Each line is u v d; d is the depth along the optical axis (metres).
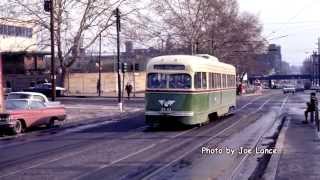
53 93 36.50
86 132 25.89
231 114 37.66
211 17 74.44
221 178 12.61
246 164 14.88
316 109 28.77
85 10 61.09
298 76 183.75
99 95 70.88
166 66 26.20
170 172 13.55
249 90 107.56
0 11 58.53
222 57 78.44
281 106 50.31
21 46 85.12
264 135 23.31
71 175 13.24
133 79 81.00
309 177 12.62
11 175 13.47
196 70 26.47
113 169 14.12
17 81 85.19
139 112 41.56
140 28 64.25
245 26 85.06
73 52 61.78
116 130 26.56
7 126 25.11
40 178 12.89
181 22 71.62
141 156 16.69
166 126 28.30
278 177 12.65
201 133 24.38
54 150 18.72
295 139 21.09
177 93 25.91
